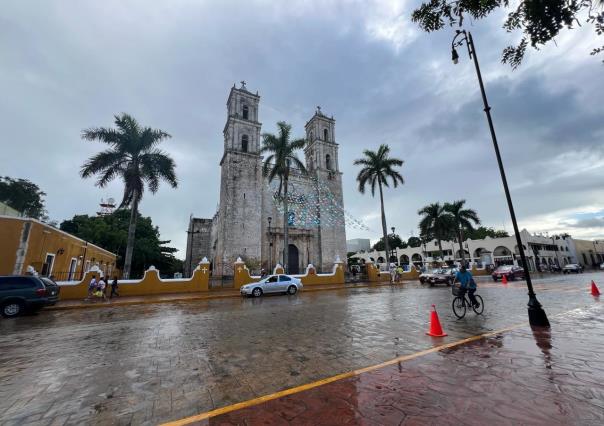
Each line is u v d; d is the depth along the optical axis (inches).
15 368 195.0
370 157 1231.5
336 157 1745.8
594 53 151.8
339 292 768.3
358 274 1323.8
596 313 331.9
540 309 277.3
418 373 165.3
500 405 124.6
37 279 463.5
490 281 1023.6
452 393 137.9
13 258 617.0
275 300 616.7
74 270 907.4
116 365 198.1
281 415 124.2
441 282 924.0
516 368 166.9
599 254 2945.4
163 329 320.5
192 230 1875.0
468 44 339.6
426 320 325.7
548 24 148.9
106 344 257.3
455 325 294.8
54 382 169.3
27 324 372.2
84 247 976.3
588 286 684.7
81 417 128.2
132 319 399.2
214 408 133.3
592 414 114.8
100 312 480.7
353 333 273.0
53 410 134.8
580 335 234.8
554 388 138.7
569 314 330.0
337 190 1668.3
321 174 1632.6
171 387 158.7
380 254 2866.6
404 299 543.8
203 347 239.5
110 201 1745.8
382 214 1180.5
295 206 1518.2
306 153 1819.6
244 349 230.5
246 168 1398.9
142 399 144.6
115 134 824.3
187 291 839.1
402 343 232.1
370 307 445.1
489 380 151.0
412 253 2564.0
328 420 118.5
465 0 167.8
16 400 145.9
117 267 1518.2
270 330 299.4
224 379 168.4
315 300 582.9
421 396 136.0
